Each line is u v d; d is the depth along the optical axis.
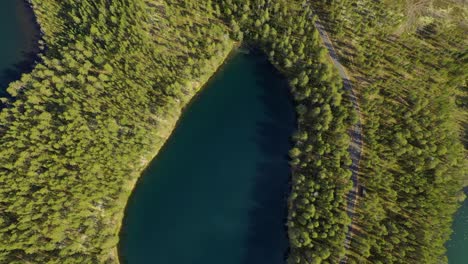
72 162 84.88
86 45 95.69
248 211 94.38
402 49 94.31
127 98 93.06
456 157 83.94
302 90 95.19
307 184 85.75
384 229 79.12
